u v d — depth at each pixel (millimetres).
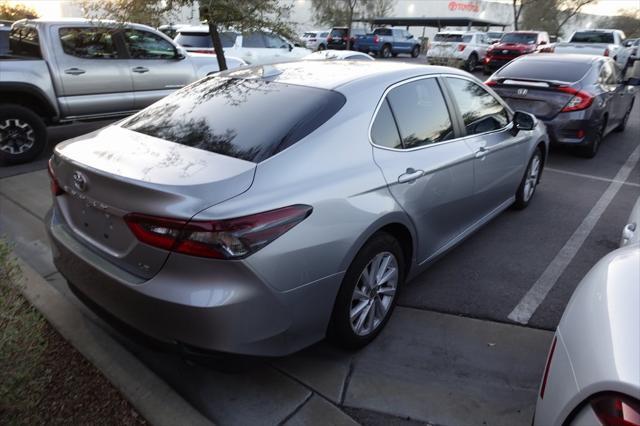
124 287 2268
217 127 2688
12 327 1958
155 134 2748
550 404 1734
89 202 2430
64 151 2686
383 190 2750
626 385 1434
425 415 2475
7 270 2271
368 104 2875
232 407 2504
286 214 2227
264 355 2281
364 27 32625
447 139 3486
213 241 2049
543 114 6883
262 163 2350
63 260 2695
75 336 2930
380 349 2959
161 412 2391
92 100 7203
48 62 6695
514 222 4938
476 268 3988
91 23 6570
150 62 7840
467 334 3129
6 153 6418
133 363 2715
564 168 6953
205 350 2178
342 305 2619
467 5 44688
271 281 2184
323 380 2693
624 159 7500
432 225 3312
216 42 6836
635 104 13391
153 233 2143
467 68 22203
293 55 14047
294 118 2641
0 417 2041
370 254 2709
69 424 2312
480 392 2633
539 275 3902
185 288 2123
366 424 2422
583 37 19297
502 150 4148
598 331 1674
